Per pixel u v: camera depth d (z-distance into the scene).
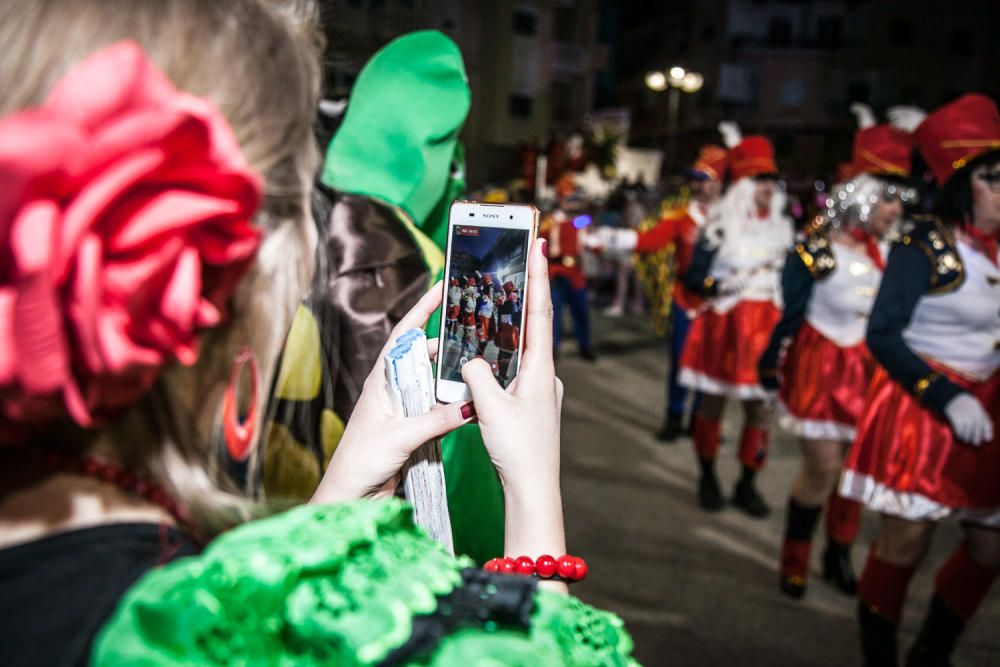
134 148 0.48
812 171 39.59
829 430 3.63
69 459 0.56
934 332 2.90
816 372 3.68
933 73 38.28
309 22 0.75
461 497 1.38
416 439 0.95
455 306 1.06
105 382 0.53
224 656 0.52
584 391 7.44
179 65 0.57
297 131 0.64
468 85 1.64
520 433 0.86
